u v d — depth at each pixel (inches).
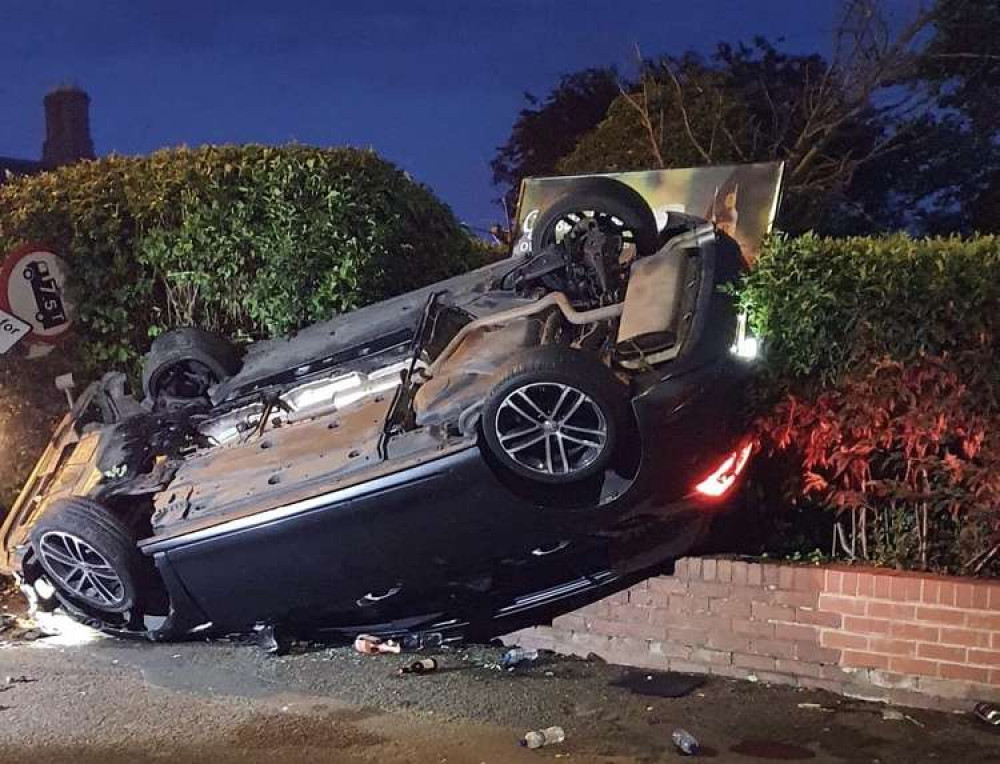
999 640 236.7
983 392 247.6
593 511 261.4
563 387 254.4
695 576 270.4
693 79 555.8
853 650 251.1
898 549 264.7
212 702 265.0
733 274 283.1
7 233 390.3
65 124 1061.8
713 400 264.8
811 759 221.6
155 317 401.4
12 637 321.7
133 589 301.1
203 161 387.9
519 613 291.7
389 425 277.1
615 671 276.4
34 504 345.7
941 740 227.8
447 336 313.4
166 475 314.0
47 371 395.2
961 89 658.2
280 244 378.0
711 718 243.3
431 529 268.8
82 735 247.0
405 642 300.8
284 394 327.0
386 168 401.1
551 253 315.6
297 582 285.7
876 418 257.3
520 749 231.6
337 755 232.7
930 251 254.4
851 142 657.0
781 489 286.0
